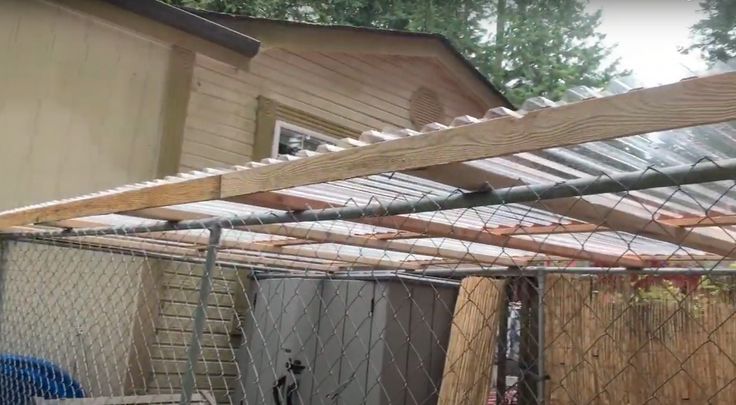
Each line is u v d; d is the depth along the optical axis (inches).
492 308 158.2
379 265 187.6
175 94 230.8
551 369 164.1
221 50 231.1
